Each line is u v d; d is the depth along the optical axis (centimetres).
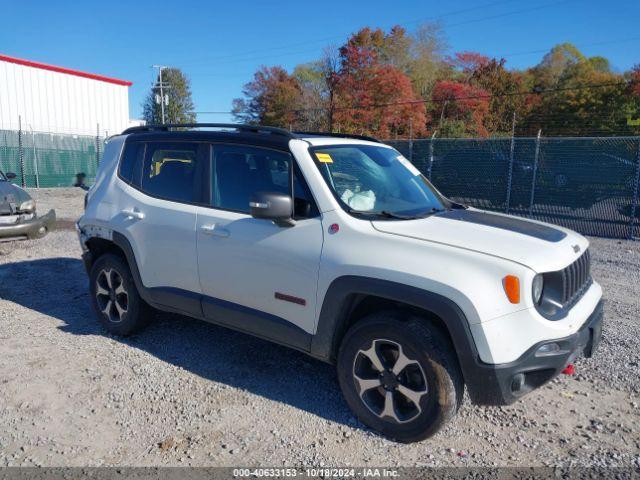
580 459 325
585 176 1240
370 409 353
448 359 323
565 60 5253
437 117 4069
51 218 984
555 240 363
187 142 462
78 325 547
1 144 2475
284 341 393
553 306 327
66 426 361
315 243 367
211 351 482
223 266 416
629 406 387
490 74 4419
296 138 405
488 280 313
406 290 325
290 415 375
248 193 415
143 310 502
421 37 4928
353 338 353
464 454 330
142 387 414
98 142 2753
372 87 3572
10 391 405
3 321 556
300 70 5653
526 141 1350
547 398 398
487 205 1459
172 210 452
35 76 3133
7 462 322
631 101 3606
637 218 1170
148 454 331
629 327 545
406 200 417
